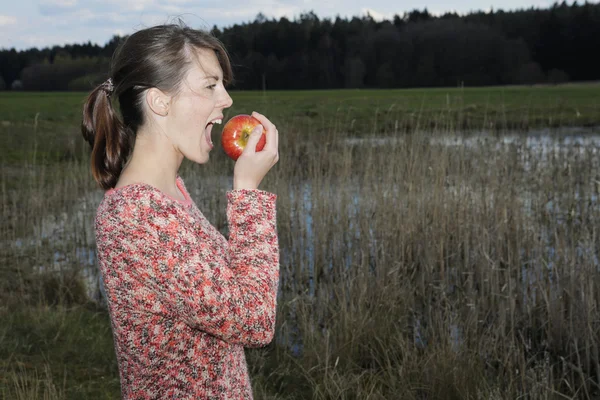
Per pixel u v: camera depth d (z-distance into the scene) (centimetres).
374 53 5691
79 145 1189
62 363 367
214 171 834
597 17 5366
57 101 2700
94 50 5806
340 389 333
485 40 5500
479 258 501
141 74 111
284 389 359
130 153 119
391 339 389
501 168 670
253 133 121
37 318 431
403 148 643
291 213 643
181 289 100
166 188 115
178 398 108
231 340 104
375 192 594
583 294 396
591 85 4228
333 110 1628
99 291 539
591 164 795
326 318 435
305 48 5666
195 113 114
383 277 461
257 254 108
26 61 6016
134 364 107
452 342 372
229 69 123
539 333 428
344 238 579
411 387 338
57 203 783
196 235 105
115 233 103
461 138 750
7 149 1203
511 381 323
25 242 637
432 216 564
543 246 521
